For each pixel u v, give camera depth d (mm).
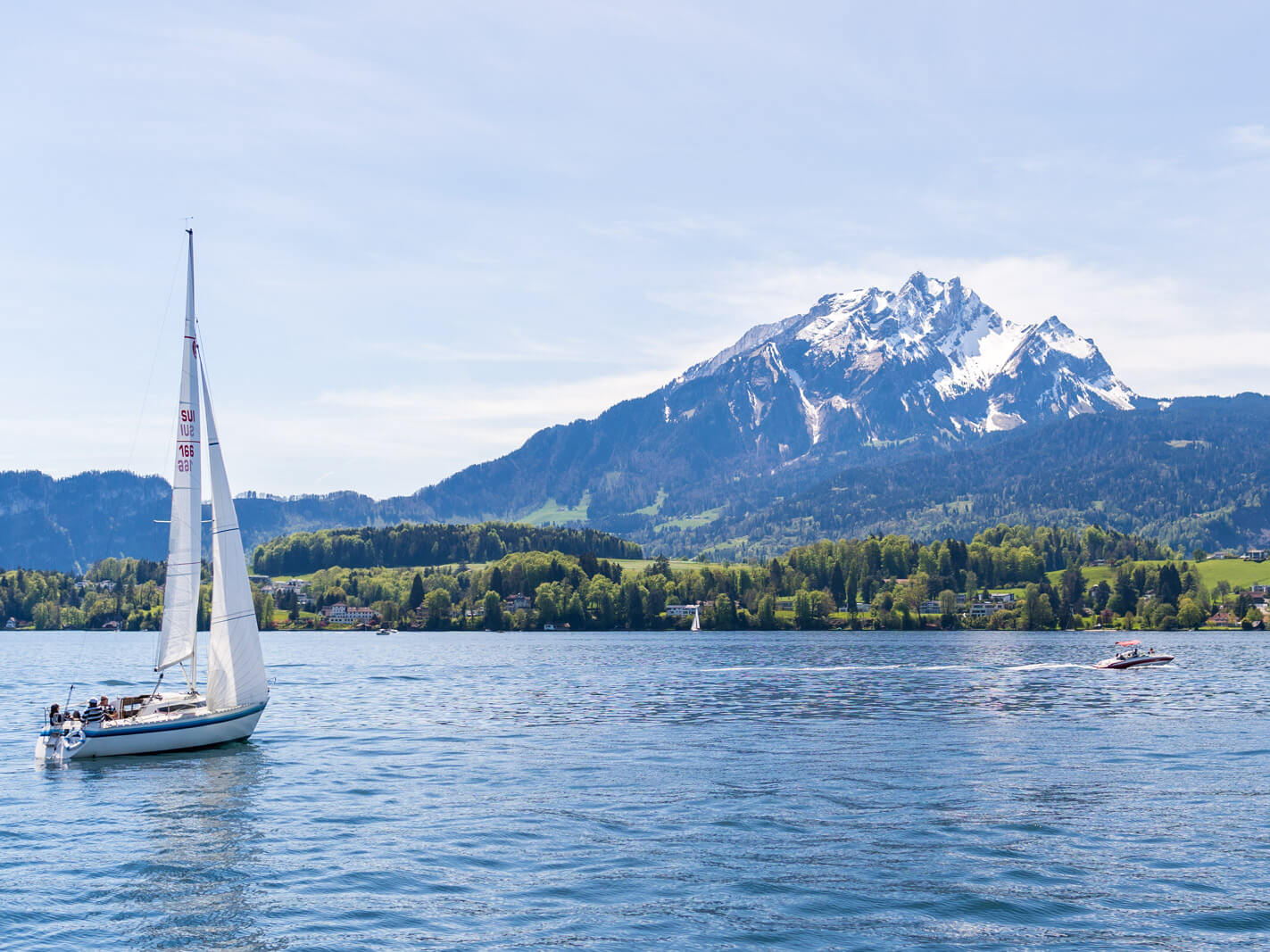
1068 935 35688
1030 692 120438
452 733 83625
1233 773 64250
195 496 68438
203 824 50375
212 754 71125
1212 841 47000
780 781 61594
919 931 36031
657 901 38969
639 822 50781
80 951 34312
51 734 66188
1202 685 129875
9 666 173125
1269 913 37688
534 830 49156
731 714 98750
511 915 37438
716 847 46125
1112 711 99875
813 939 35375
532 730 86062
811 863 43719
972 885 40750
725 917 37281
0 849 46000
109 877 41875
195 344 67438
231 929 36219
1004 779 62094
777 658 196250
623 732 84875
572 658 196875
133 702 70000
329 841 47156
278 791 58594
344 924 36625
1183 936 35562
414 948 34531
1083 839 47469
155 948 34594
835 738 80812
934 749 74625
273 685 132750
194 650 70125
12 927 36375
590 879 41562
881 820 51062
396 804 54969
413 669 166000
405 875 42031
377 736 81625
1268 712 98688
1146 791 58375
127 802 55438
